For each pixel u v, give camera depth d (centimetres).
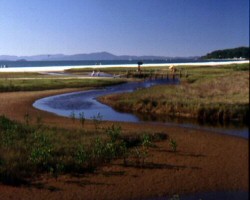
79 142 2023
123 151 1934
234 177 1623
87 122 2991
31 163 1672
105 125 2825
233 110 3023
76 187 1520
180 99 3753
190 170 1733
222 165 1794
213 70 8325
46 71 10969
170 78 7644
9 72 9969
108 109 3778
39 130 2281
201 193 1481
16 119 3008
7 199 1402
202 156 1950
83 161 1731
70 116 3303
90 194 1462
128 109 3753
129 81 7144
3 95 4750
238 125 2788
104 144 1978
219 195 1455
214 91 3978
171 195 1465
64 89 5644
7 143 1895
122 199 1431
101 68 11450
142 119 3177
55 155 1777
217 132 2564
